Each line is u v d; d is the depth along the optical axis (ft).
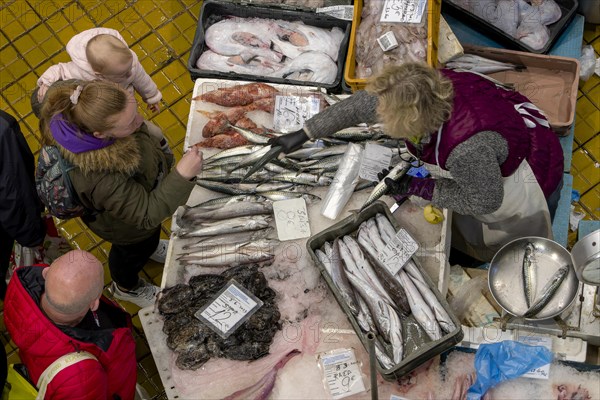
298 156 11.12
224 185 11.03
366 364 9.57
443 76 8.64
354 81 11.96
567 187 12.90
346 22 13.64
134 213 9.40
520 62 13.71
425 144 8.89
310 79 13.20
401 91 7.86
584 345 9.63
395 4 12.31
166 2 16.06
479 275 10.66
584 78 14.52
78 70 10.71
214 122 11.57
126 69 10.43
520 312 9.81
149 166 10.04
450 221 10.71
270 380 9.52
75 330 9.00
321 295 10.09
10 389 9.45
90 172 9.09
